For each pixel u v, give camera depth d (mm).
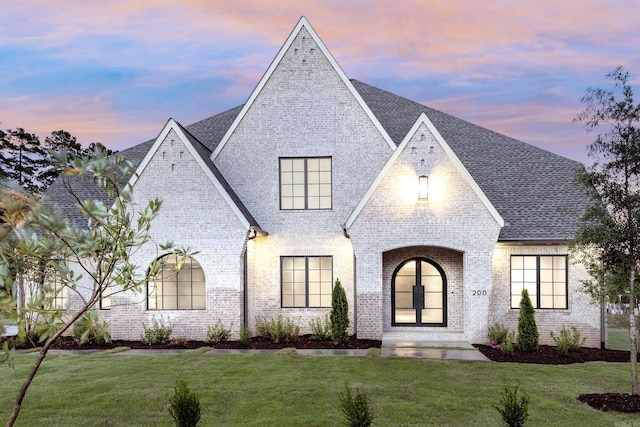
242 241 16781
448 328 17469
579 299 16672
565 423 8102
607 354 14602
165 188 17047
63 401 9219
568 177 19375
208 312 16719
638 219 9289
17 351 14438
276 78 19078
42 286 5293
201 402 9195
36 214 4824
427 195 16484
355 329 17938
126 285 5656
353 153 18734
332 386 10320
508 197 18688
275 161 18922
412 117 22422
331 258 18594
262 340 16859
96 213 5223
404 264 17922
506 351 13812
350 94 18875
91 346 15539
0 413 8594
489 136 22109
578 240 9992
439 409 8805
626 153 9508
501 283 17094
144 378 10984
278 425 7945
